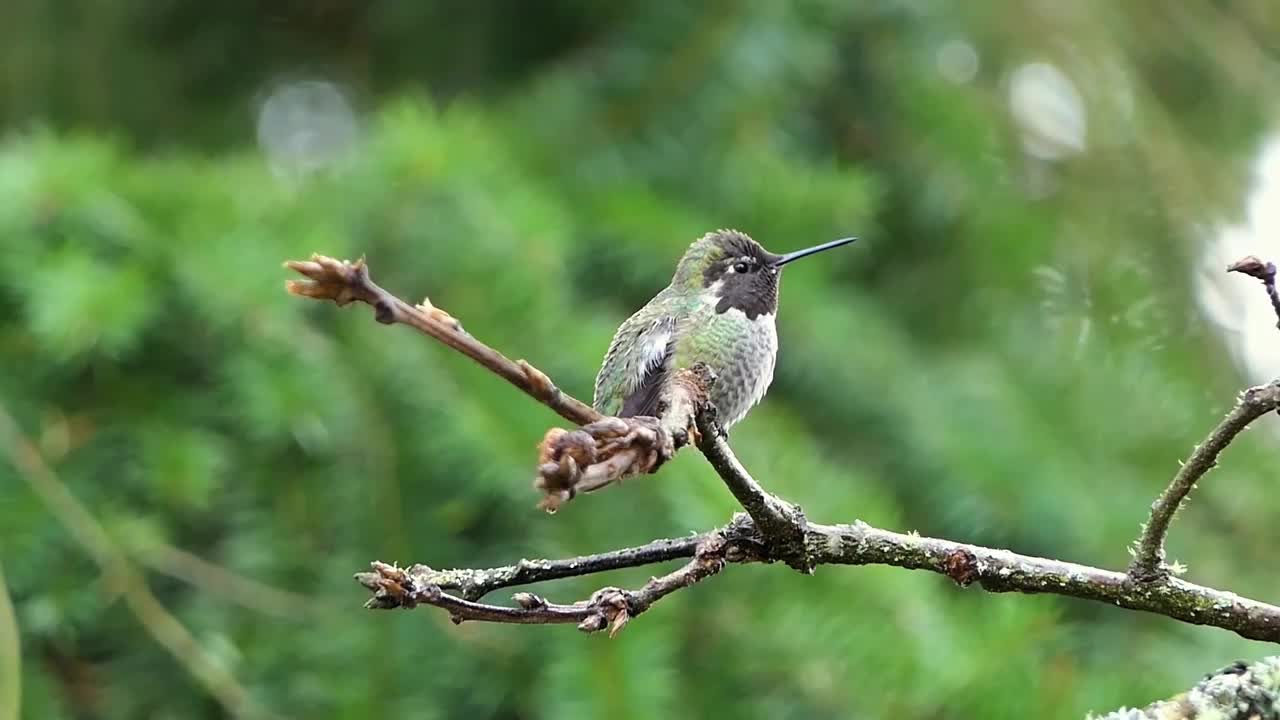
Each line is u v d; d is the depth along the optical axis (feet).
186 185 27.04
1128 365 35.24
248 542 25.02
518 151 34.96
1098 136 36.55
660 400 11.86
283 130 46.26
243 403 24.95
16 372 25.48
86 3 42.68
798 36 36.73
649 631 23.09
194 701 27.04
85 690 26.89
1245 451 34.37
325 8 45.14
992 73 39.01
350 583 24.36
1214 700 12.53
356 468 24.81
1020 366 36.06
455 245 26.96
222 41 45.34
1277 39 39.27
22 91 42.09
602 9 39.34
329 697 23.70
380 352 25.32
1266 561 33.76
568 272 30.99
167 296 25.53
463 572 13.07
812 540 13.08
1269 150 39.75
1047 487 32.48
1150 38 38.86
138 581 23.79
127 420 25.61
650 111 36.14
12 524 23.59
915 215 39.34
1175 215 35.94
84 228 25.32
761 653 24.31
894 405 34.06
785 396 34.50
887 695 23.35
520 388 10.02
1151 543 12.66
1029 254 37.32
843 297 35.65
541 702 22.44
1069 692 23.20
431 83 42.78
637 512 24.48
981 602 25.63
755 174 34.73
